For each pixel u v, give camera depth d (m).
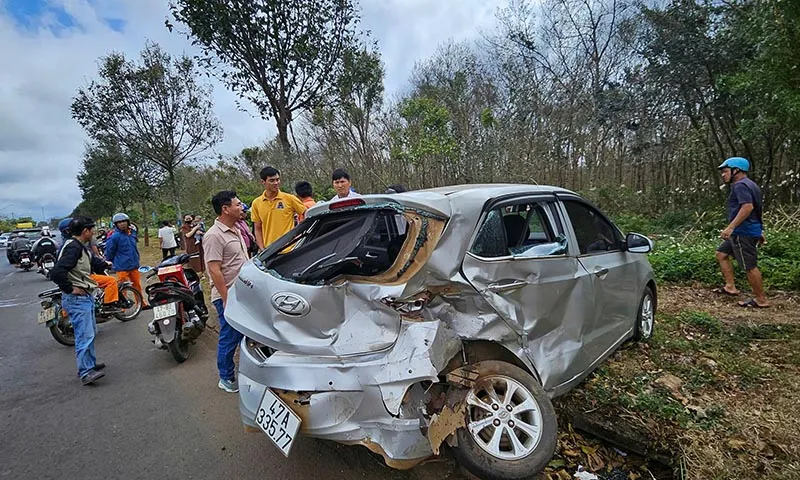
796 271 5.29
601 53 12.03
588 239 3.31
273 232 5.07
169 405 3.75
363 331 2.13
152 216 28.58
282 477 2.64
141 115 13.26
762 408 2.78
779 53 5.81
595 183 10.92
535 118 11.38
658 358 3.60
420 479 2.53
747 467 2.26
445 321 2.31
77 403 3.90
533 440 2.31
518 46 12.55
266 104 12.63
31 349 5.70
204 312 5.42
